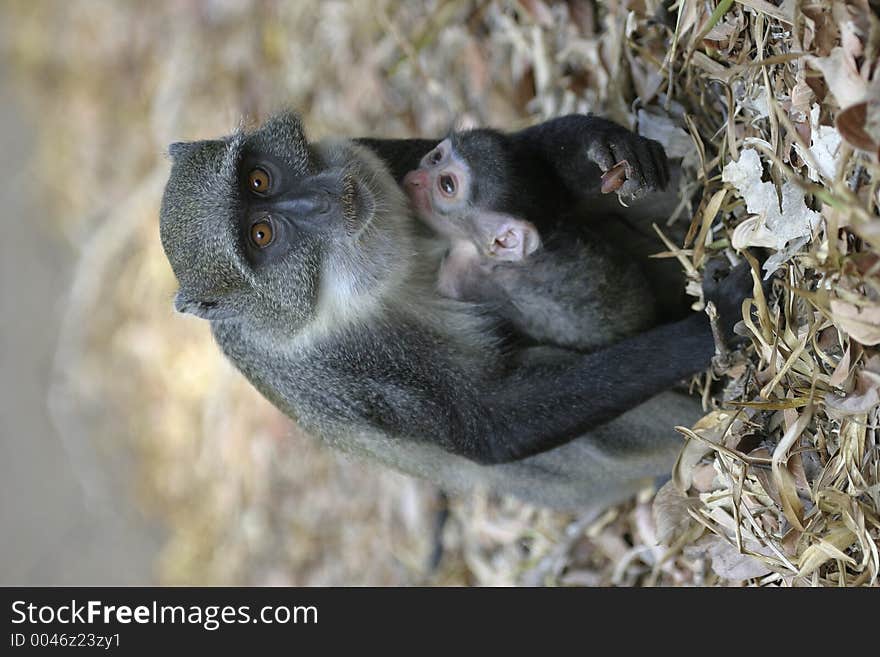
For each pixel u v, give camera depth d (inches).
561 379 312.7
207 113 658.2
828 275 247.9
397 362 329.7
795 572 272.2
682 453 299.6
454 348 328.8
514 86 437.7
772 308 283.4
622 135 302.8
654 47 336.2
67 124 869.8
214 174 315.6
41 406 893.2
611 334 327.6
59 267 904.9
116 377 799.1
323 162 327.6
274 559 607.8
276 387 343.3
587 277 321.1
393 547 515.8
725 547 301.9
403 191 338.3
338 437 343.9
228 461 655.1
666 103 326.0
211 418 679.7
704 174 303.4
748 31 279.9
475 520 464.4
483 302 334.6
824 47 242.1
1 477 887.1
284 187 318.3
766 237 269.9
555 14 406.6
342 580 555.8
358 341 329.7
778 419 279.9
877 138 221.5
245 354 344.8
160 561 769.6
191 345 704.4
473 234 319.3
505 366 327.9
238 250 311.1
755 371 288.5
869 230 226.5
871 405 246.5
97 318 807.1
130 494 818.8
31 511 874.1
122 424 806.5
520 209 311.9
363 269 320.8
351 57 520.7
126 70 788.6
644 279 331.6
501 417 318.7
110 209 812.0
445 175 319.3
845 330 241.4
